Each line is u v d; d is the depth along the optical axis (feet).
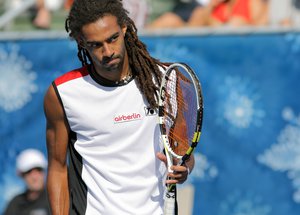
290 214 78.43
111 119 43.11
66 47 80.07
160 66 44.52
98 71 42.98
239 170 78.28
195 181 78.43
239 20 82.23
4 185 81.20
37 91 80.53
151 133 43.50
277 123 78.23
